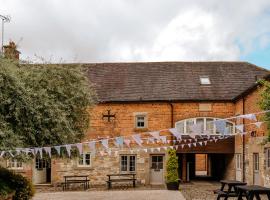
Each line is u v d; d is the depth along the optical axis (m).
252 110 21.73
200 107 25.95
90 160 26.38
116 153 26.22
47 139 15.36
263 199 18.25
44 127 15.21
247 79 27.36
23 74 15.31
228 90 26.45
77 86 17.00
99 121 26.25
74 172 26.31
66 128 15.78
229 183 16.11
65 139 15.63
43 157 15.87
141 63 29.30
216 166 31.53
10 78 14.36
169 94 26.30
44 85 15.98
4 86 14.31
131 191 22.41
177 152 25.80
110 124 26.22
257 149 20.95
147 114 26.12
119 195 20.56
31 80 15.41
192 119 25.88
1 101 14.22
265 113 13.98
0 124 13.88
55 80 16.30
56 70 16.48
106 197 19.80
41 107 14.98
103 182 26.19
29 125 14.85
